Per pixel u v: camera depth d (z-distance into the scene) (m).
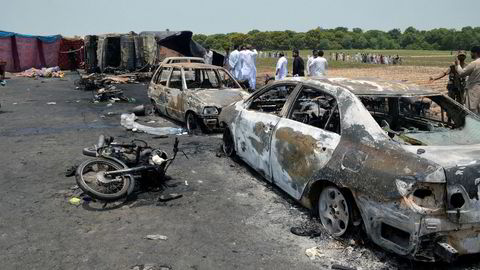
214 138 8.41
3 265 3.51
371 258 3.65
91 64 24.61
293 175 4.58
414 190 3.12
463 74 8.00
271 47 191.12
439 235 3.11
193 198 5.14
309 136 4.37
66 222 4.39
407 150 3.40
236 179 5.88
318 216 4.44
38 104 13.16
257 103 6.32
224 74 10.14
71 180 5.75
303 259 3.68
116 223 4.39
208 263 3.60
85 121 10.33
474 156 3.29
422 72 34.91
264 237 4.11
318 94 5.32
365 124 3.84
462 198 3.11
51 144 7.84
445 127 4.46
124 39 23.27
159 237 4.06
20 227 4.25
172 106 9.68
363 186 3.52
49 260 3.61
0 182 5.64
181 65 10.05
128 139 8.27
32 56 27.23
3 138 8.32
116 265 3.54
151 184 5.41
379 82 4.66
